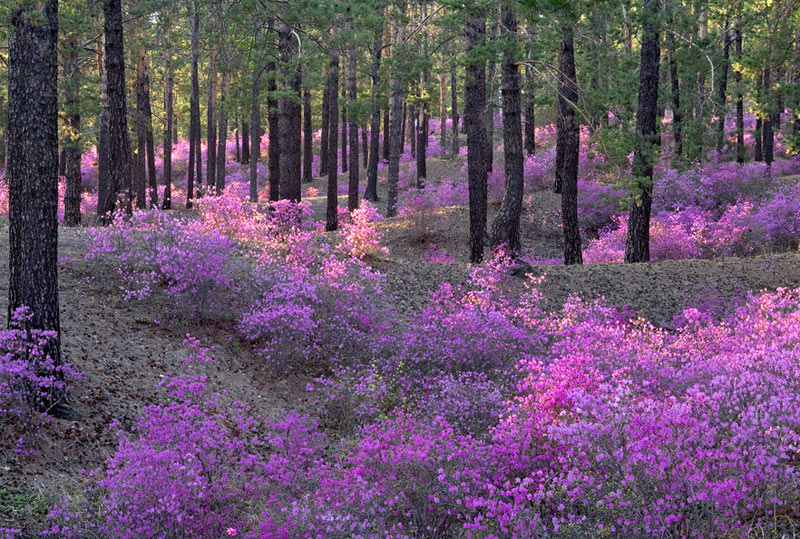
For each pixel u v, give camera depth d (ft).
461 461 20.59
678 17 67.87
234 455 25.61
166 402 28.40
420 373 33.94
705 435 16.66
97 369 29.17
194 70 102.89
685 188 85.56
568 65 60.64
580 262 62.80
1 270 37.19
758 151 114.11
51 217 25.85
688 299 50.08
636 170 55.31
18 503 20.02
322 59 63.31
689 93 85.71
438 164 138.92
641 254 61.72
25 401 24.03
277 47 62.80
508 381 31.19
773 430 16.49
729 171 89.66
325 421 30.30
